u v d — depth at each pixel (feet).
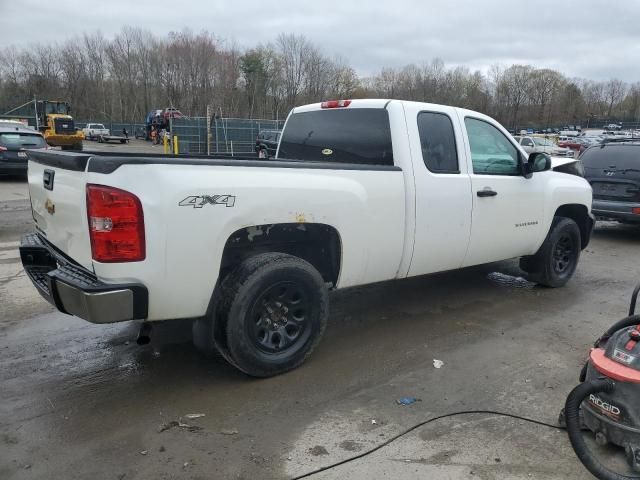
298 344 12.86
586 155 32.78
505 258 18.13
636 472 9.09
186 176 10.59
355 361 13.69
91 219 10.05
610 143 32.40
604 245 30.04
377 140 14.80
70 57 269.85
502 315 17.38
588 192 20.90
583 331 16.08
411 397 11.87
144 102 262.67
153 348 14.35
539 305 18.51
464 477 9.20
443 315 17.30
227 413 11.13
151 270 10.36
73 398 11.69
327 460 9.62
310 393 12.00
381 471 9.32
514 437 10.37
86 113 270.46
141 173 10.12
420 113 14.97
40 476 9.10
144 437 10.25
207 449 9.89
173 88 229.66
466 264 16.74
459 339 15.28
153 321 11.63
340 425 10.72
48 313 16.87
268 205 11.59
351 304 18.34
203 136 101.81
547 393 12.12
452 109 15.87
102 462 9.49
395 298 19.03
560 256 20.27
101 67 272.10
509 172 17.62
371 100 15.16
